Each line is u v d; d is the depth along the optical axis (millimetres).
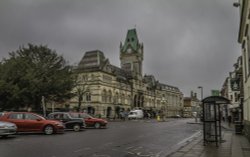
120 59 112750
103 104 77250
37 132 22828
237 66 45938
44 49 49656
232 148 14852
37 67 46875
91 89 76062
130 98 94750
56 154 12555
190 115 166750
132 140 19219
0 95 42438
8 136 20594
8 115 21859
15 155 12148
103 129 30938
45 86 44531
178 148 15219
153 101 116875
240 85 35219
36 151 13328
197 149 14602
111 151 13891
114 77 84375
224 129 32594
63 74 49094
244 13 19297
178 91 151125
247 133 19672
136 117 77250
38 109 46438
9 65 44094
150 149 14945
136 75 100625
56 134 22812
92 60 78625
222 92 95812
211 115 17484
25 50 49438
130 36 112000
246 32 19375
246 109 20969
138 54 109375
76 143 16688
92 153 13109
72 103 74562
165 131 28875
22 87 43531
